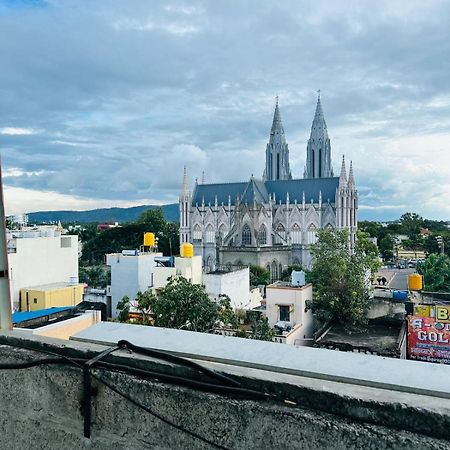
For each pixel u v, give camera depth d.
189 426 2.66
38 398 3.22
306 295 33.94
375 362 2.76
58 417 3.15
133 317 31.12
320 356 2.88
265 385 2.51
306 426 2.34
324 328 32.88
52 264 44.94
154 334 3.44
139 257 41.47
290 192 121.44
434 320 28.12
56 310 30.72
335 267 35.28
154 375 2.80
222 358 2.92
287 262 108.81
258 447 2.46
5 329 3.71
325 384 2.43
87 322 24.47
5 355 3.39
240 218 112.06
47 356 3.24
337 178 118.44
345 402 2.30
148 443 2.80
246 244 111.31
